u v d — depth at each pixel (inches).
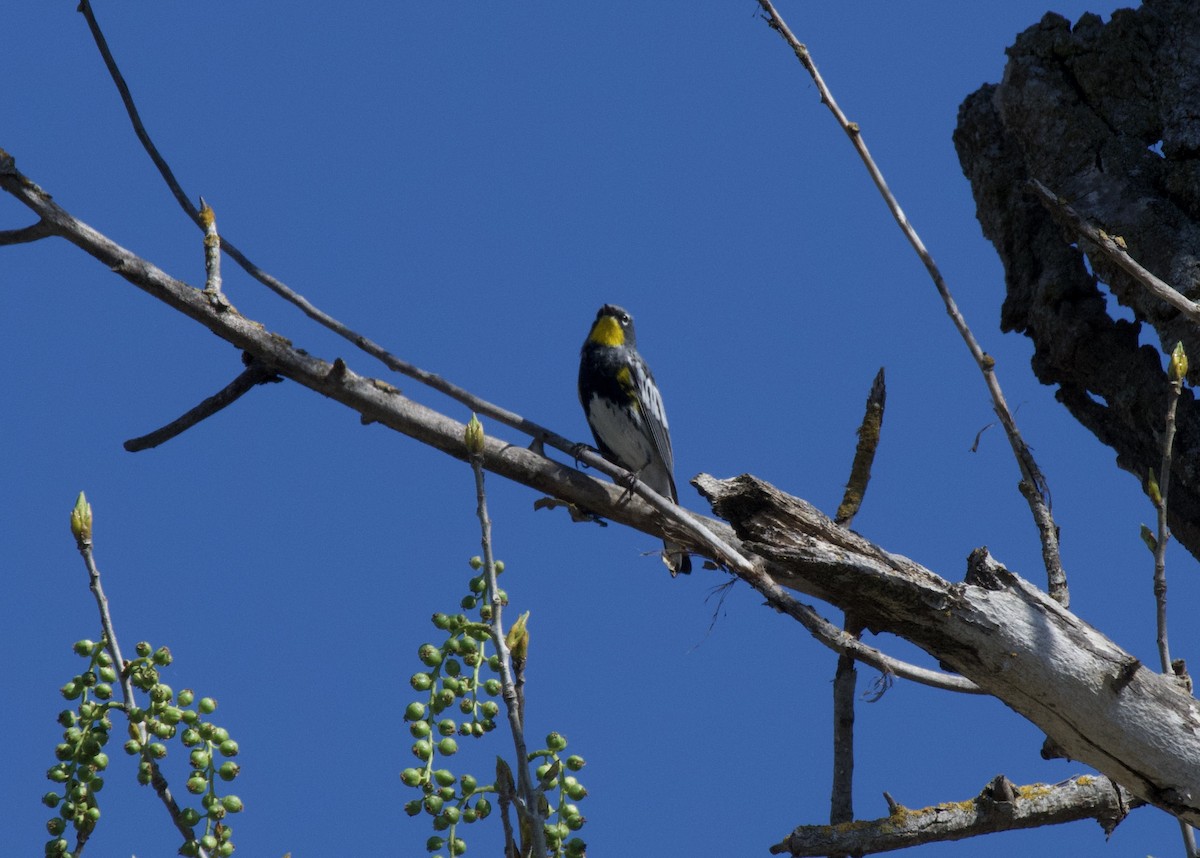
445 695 264.7
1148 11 523.5
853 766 385.7
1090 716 335.3
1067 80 529.7
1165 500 329.1
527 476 434.6
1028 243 533.3
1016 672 336.2
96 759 260.7
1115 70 518.9
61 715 262.4
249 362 427.2
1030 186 386.9
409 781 259.0
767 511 345.4
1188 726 333.1
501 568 279.6
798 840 367.2
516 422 423.5
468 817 260.1
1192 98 497.0
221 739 259.1
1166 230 482.0
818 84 403.5
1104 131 517.0
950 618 335.3
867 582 334.0
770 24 407.8
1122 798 382.3
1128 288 488.1
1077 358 505.0
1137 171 503.2
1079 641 337.1
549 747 272.1
